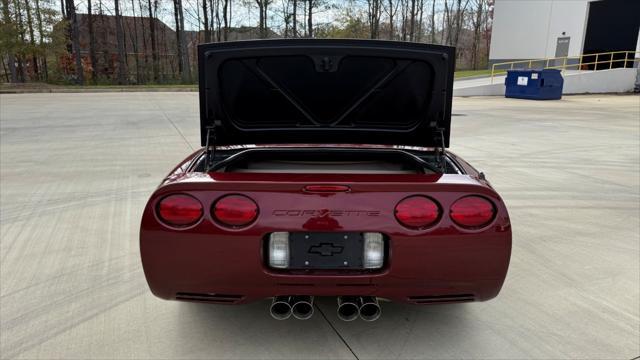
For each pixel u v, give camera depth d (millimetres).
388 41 2260
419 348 2162
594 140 8297
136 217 3982
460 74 28750
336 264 1896
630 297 2662
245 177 1934
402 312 2479
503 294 2691
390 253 1857
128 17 43688
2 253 3213
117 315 2430
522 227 3824
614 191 4922
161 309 2494
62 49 33625
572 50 26141
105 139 8039
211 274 1886
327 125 2561
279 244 1893
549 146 7660
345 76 2377
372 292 1906
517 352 2135
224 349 2146
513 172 5766
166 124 10086
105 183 5090
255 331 2291
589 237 3604
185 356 2094
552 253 3291
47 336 2230
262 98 2459
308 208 1831
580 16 25484
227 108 2473
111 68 40094
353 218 1833
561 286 2793
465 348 2164
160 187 1911
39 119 10930
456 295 1945
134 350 2131
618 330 2316
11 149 7082
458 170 2244
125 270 2967
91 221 3877
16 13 31156
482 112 13242
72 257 3158
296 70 2363
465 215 1850
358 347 2166
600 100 17922
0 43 30297
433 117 2459
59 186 4957
